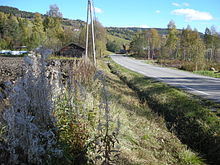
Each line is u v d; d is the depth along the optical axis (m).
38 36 55.78
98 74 4.69
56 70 4.83
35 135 2.89
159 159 4.76
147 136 5.88
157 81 14.69
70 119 3.54
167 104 9.05
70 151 3.21
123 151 4.39
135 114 7.68
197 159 5.04
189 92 10.80
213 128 6.00
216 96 9.80
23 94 3.02
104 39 54.12
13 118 2.73
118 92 11.20
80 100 4.13
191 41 59.72
